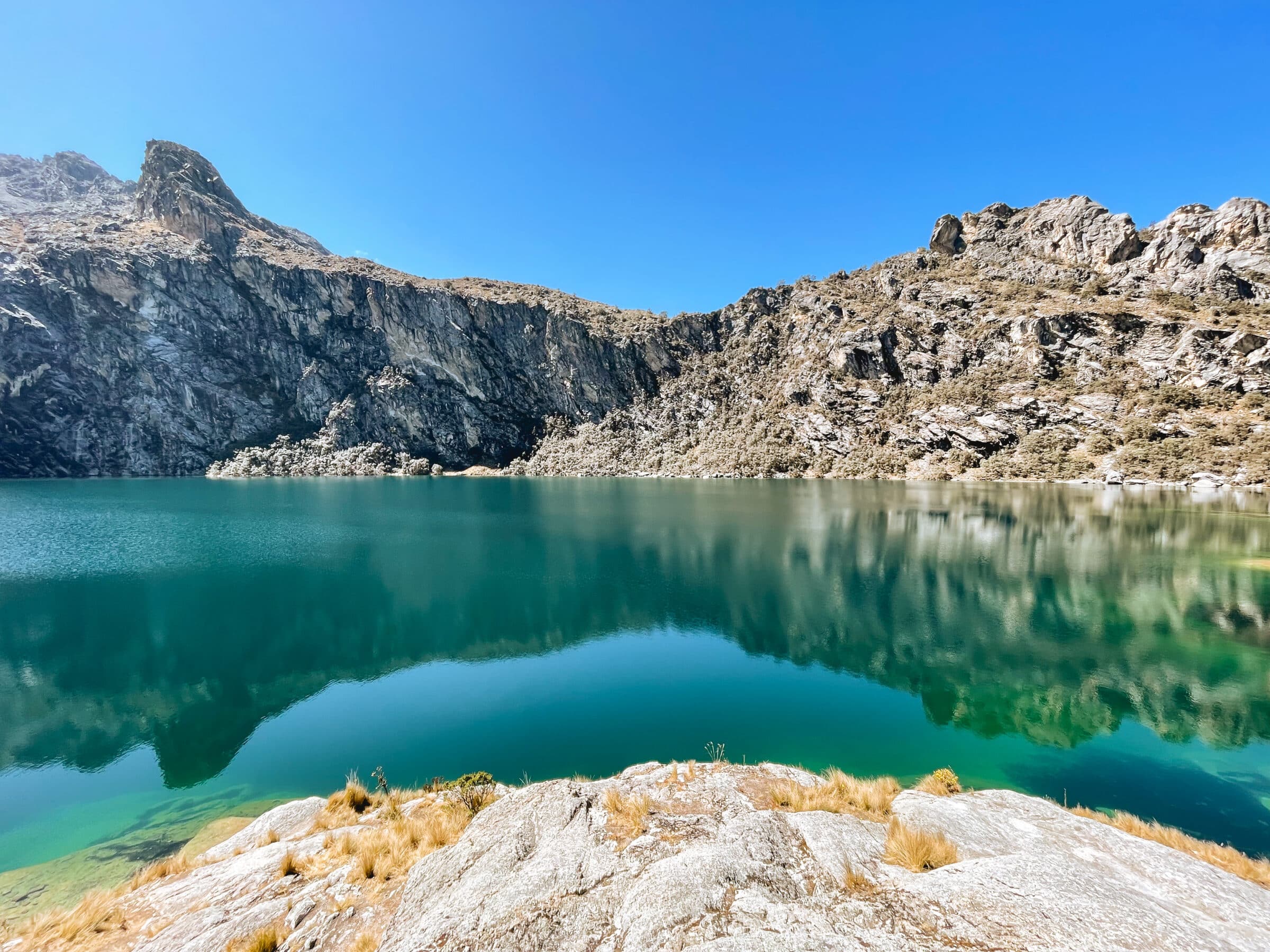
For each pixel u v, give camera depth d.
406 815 10.88
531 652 26.55
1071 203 187.88
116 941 7.18
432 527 63.38
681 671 24.12
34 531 56.72
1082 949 4.93
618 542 54.62
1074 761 16.34
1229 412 105.19
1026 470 113.88
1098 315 137.12
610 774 15.50
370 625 30.28
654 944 5.28
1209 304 138.88
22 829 13.50
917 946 5.04
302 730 18.78
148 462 148.75
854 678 23.17
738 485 129.50
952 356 150.75
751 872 6.36
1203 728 18.59
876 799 9.70
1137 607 32.84
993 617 31.27
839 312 179.38
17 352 134.25
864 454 141.38
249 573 40.53
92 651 26.36
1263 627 29.33
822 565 44.25
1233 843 12.31
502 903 6.16
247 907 7.45
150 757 17.27
